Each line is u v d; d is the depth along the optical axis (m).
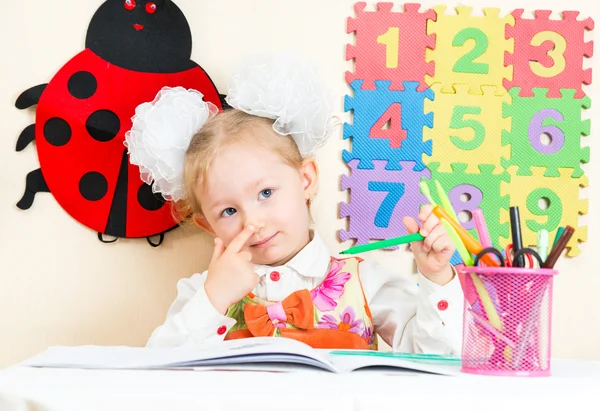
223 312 1.07
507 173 1.40
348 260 1.28
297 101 1.19
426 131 1.40
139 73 1.38
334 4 1.42
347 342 1.20
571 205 1.41
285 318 1.17
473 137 1.41
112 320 1.38
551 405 0.60
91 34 1.38
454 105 1.41
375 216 1.39
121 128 1.38
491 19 1.42
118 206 1.38
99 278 1.38
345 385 0.62
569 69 1.42
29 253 1.37
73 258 1.38
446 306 1.06
